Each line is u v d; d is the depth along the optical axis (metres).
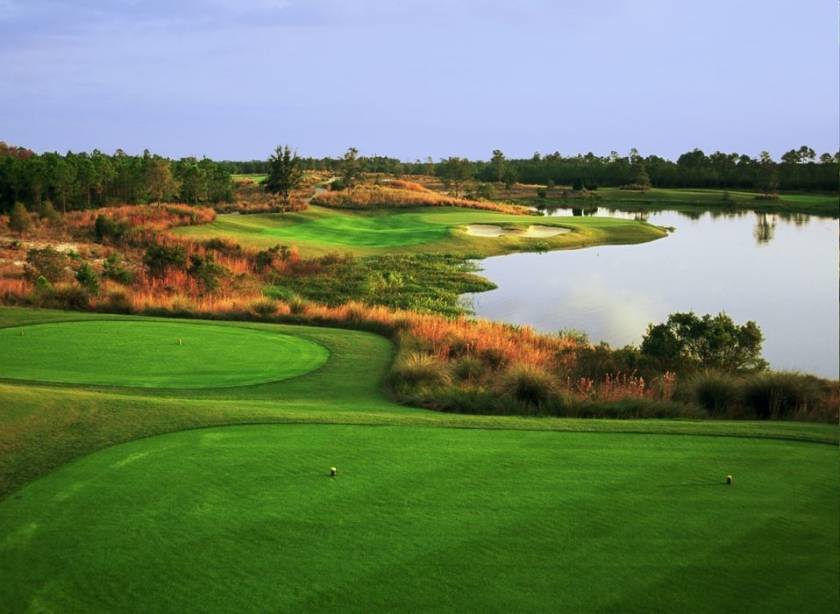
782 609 4.60
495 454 7.58
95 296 23.02
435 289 32.69
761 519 5.92
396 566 5.18
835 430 8.50
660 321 27.05
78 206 54.59
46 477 7.02
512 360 15.47
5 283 24.34
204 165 67.62
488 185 108.12
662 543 5.49
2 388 9.88
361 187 79.19
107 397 9.72
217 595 4.84
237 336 17.00
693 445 7.89
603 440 8.07
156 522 5.96
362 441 8.05
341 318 21.08
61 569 5.22
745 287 34.66
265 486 6.71
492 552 5.36
